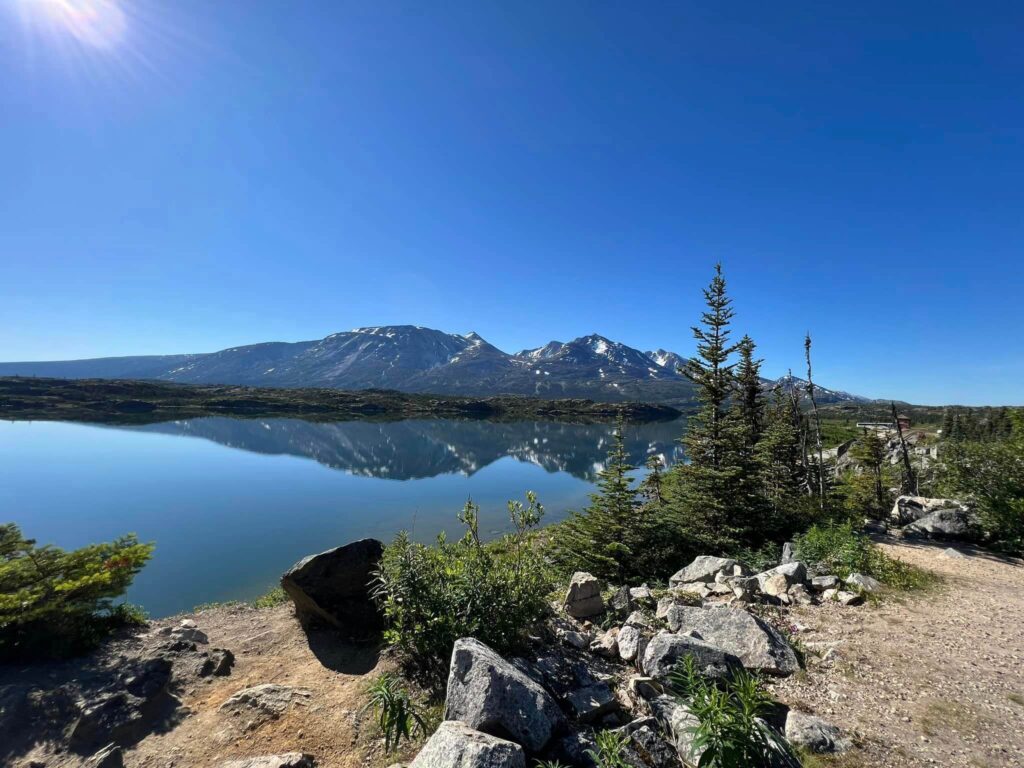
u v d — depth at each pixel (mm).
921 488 23344
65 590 7598
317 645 8602
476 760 4039
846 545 11586
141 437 81750
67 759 5348
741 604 8844
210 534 27781
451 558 8023
